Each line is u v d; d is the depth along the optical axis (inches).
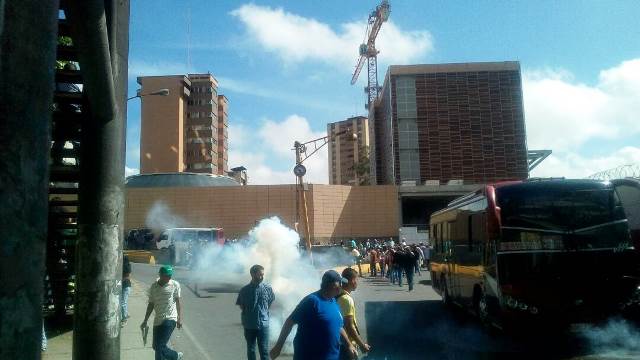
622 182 576.4
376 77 5821.9
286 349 415.8
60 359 371.2
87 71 229.8
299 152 1565.0
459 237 581.9
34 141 111.7
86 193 261.9
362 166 5482.3
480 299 487.2
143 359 375.6
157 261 1907.0
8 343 103.0
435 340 456.4
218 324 566.6
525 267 423.5
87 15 205.0
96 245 259.8
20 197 107.3
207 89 4680.1
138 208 3036.4
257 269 313.1
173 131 4402.1
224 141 4953.3
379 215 3041.3
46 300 535.8
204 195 3029.0
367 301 774.5
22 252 106.7
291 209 2957.7
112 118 264.7
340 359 231.1
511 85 3858.3
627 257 427.8
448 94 3846.0
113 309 262.5
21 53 110.2
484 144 3809.1
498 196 443.2
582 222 432.5
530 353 399.5
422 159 3782.0
